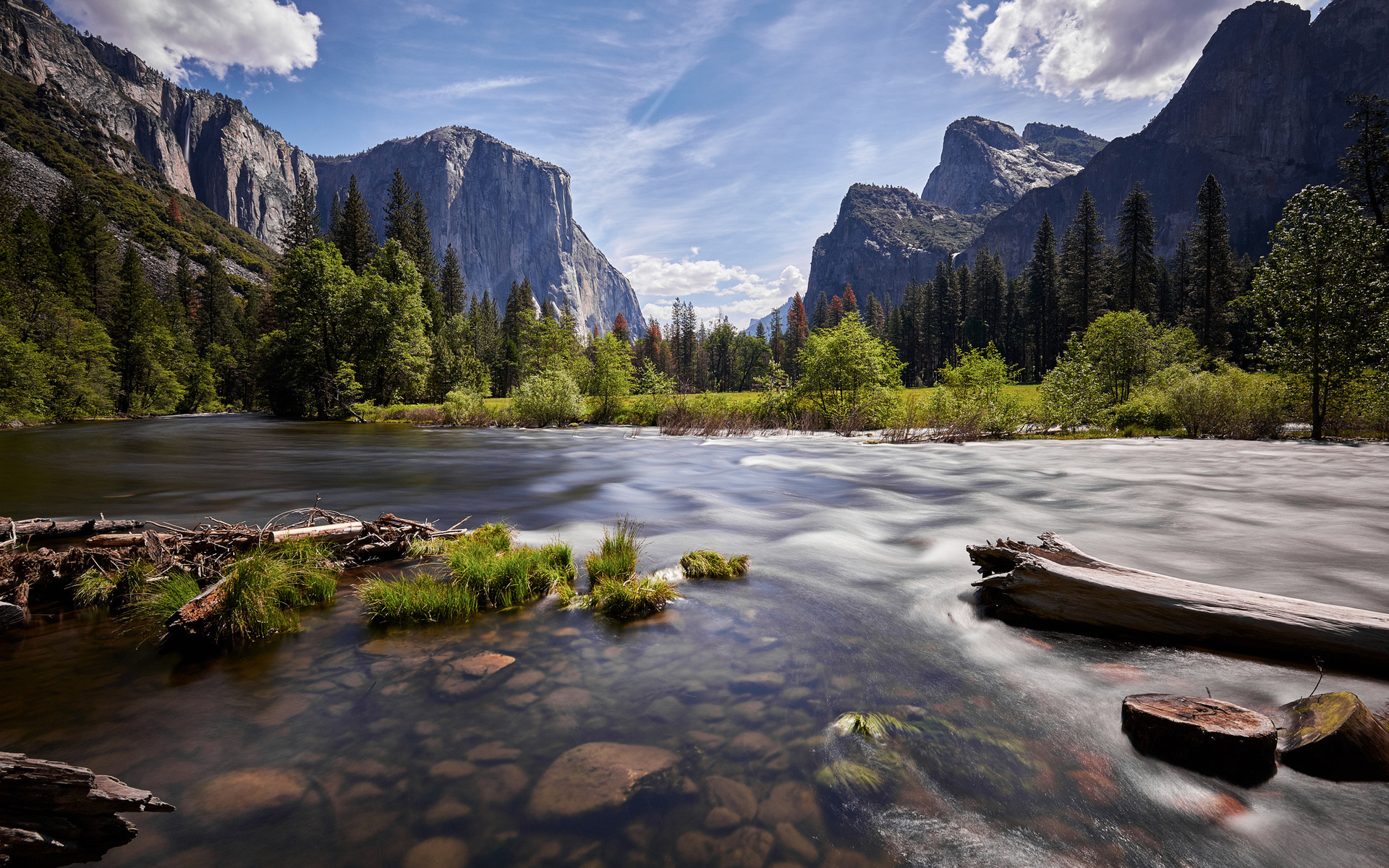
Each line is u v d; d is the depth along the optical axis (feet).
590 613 15.23
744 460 51.42
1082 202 203.41
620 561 17.85
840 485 37.37
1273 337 62.69
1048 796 7.87
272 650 12.99
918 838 7.11
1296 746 8.38
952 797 7.84
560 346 216.33
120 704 10.48
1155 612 13.04
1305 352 59.67
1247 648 12.23
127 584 16.31
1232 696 10.57
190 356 209.05
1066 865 6.68
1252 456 48.65
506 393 261.44
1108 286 212.84
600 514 28.09
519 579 16.49
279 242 233.35
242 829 7.22
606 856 6.78
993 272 303.27
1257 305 64.44
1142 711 9.01
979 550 16.94
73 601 16.16
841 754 8.82
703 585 17.47
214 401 212.84
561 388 101.96
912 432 73.87
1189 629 12.71
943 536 23.32
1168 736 8.57
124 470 44.16
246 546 19.25
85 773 7.02
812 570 18.94
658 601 15.55
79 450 60.34
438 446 67.05
